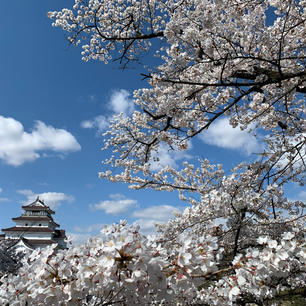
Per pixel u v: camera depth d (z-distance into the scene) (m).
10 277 2.26
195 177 7.02
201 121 5.59
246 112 5.52
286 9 4.91
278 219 4.98
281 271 2.30
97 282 1.87
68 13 7.59
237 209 4.46
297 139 5.54
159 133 5.77
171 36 4.05
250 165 4.85
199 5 4.15
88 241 2.09
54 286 1.97
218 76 4.50
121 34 7.62
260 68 4.26
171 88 5.25
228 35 4.21
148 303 2.10
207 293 2.91
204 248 2.07
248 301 3.44
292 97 5.19
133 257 1.81
